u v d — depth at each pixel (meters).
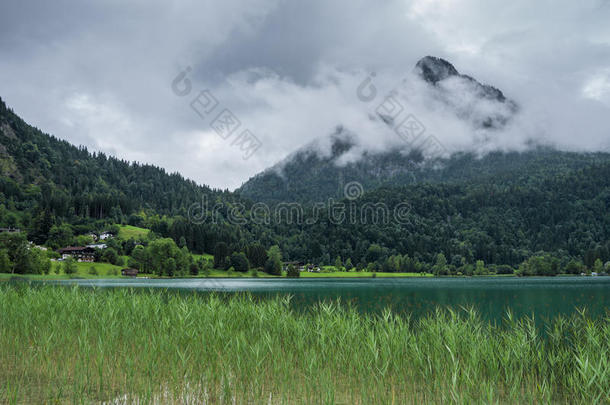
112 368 13.50
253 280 132.75
